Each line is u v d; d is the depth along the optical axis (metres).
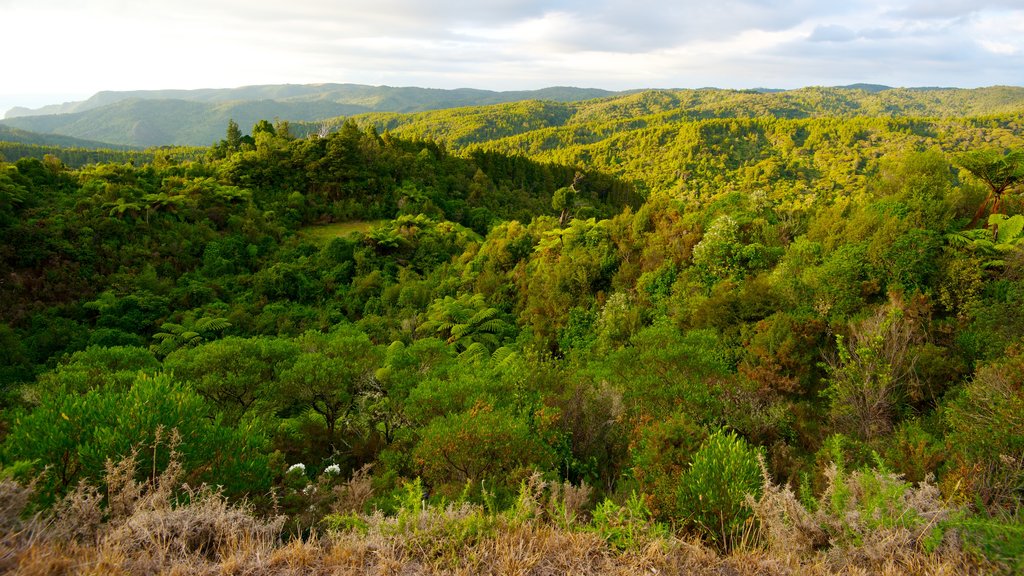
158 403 4.28
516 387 8.95
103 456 3.73
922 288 11.99
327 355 11.19
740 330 12.46
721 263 17.16
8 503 2.41
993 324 9.55
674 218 22.03
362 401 10.74
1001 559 2.42
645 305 18.59
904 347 8.29
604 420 8.28
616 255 23.16
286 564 2.43
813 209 20.58
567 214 42.62
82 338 25.34
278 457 7.00
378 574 2.35
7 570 2.07
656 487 4.56
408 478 7.22
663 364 9.09
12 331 24.23
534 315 23.34
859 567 2.53
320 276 36.41
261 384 10.81
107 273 32.72
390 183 57.75
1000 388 5.42
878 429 7.20
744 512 3.41
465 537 2.66
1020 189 14.36
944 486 3.99
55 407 4.31
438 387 8.84
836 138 158.38
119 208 35.91
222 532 2.66
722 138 165.75
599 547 2.63
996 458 4.10
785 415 8.38
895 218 12.98
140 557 2.35
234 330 27.25
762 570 2.54
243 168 52.16
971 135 149.75
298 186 52.69
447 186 65.94
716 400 8.26
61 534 2.49
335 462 9.51
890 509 2.82
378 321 28.25
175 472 3.21
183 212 40.38
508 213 64.94
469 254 36.41
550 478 5.89
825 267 12.67
